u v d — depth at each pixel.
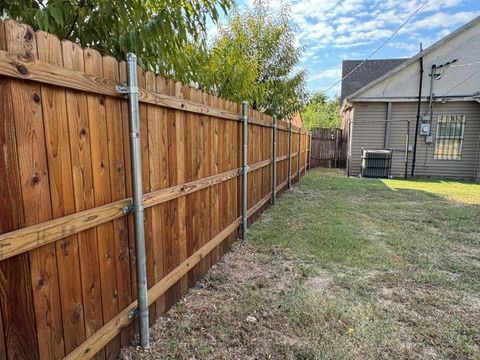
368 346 1.83
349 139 10.80
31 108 1.10
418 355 1.77
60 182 1.24
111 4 1.78
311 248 3.36
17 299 1.09
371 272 2.81
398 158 10.44
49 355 1.23
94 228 1.44
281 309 2.20
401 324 2.05
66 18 1.77
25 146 1.09
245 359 1.71
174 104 2.02
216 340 1.86
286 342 1.86
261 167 4.57
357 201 5.93
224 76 4.14
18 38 1.02
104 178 1.48
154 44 2.00
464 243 3.58
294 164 8.06
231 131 3.23
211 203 2.82
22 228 1.09
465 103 9.68
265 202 4.95
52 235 1.20
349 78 17.59
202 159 2.55
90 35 1.90
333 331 1.97
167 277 2.09
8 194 1.03
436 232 3.98
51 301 1.23
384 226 4.23
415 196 6.50
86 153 1.36
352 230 4.01
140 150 1.68
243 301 2.30
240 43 6.25
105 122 1.47
